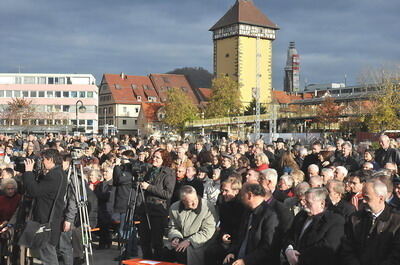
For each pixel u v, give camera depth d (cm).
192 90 12300
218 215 723
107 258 974
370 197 534
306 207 587
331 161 1230
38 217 743
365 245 536
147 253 850
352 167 1200
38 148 1845
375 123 5253
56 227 743
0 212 850
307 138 4553
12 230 823
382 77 5356
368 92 5781
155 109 11156
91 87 10056
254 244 608
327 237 557
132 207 895
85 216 843
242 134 7338
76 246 832
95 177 1110
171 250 753
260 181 774
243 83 11119
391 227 523
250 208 631
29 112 8656
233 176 732
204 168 1159
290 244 595
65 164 840
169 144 1497
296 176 888
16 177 1052
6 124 8444
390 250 520
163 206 849
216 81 9275
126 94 11675
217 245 701
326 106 7150
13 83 9944
